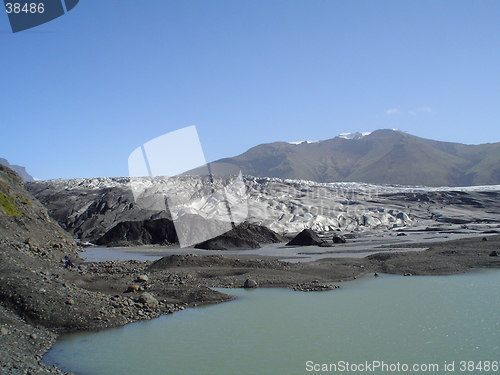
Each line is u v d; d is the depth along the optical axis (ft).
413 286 56.59
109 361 29.07
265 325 37.78
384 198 333.62
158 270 70.33
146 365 28.32
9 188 107.14
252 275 64.85
